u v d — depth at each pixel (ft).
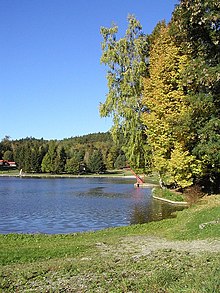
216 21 67.31
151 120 100.78
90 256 41.42
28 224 80.84
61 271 33.42
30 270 34.14
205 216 60.80
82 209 105.50
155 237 54.44
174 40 94.32
